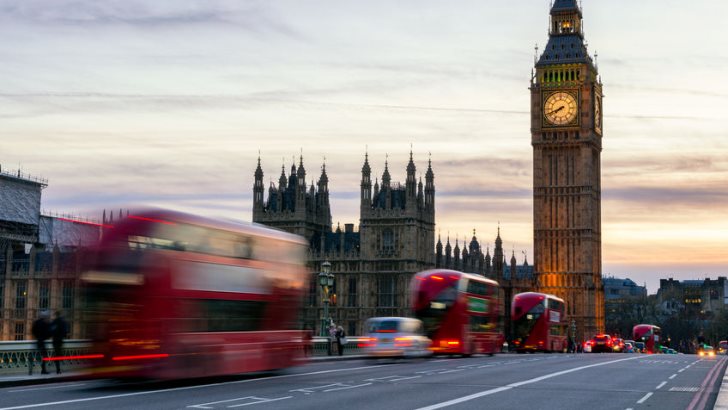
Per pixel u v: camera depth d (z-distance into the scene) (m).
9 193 165.62
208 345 40.19
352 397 33.84
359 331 156.38
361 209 158.88
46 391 36.78
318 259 160.50
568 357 75.94
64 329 44.62
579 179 192.25
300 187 164.62
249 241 44.25
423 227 160.25
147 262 37.25
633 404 32.50
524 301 97.00
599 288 198.00
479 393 35.88
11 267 172.25
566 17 197.25
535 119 195.12
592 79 197.75
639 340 164.50
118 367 36.31
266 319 45.25
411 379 43.50
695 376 47.91
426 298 70.31
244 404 30.95
